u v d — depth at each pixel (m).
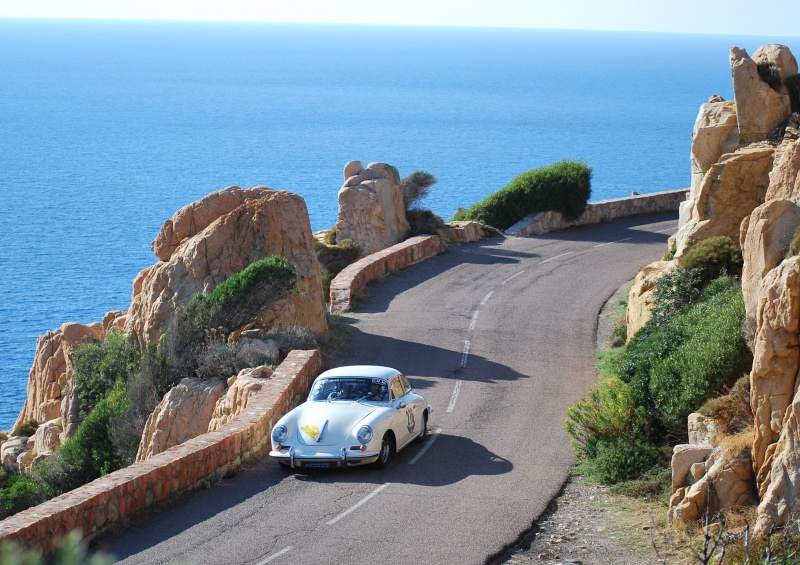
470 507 15.23
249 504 15.41
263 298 27.06
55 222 163.50
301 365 23.33
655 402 18.08
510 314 32.28
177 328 26.14
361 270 35.69
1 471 27.67
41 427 32.72
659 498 15.62
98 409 26.62
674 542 13.40
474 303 33.88
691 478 14.64
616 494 16.14
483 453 18.62
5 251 138.50
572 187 50.16
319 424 17.34
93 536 13.62
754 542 11.90
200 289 29.19
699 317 20.12
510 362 26.62
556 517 15.16
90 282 120.44
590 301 34.09
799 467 12.45
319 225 148.50
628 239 46.91
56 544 12.73
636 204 53.91
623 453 16.89
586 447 17.95
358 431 17.06
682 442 17.59
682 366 17.92
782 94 28.56
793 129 27.61
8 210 173.50
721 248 24.98
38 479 24.89
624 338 27.98
